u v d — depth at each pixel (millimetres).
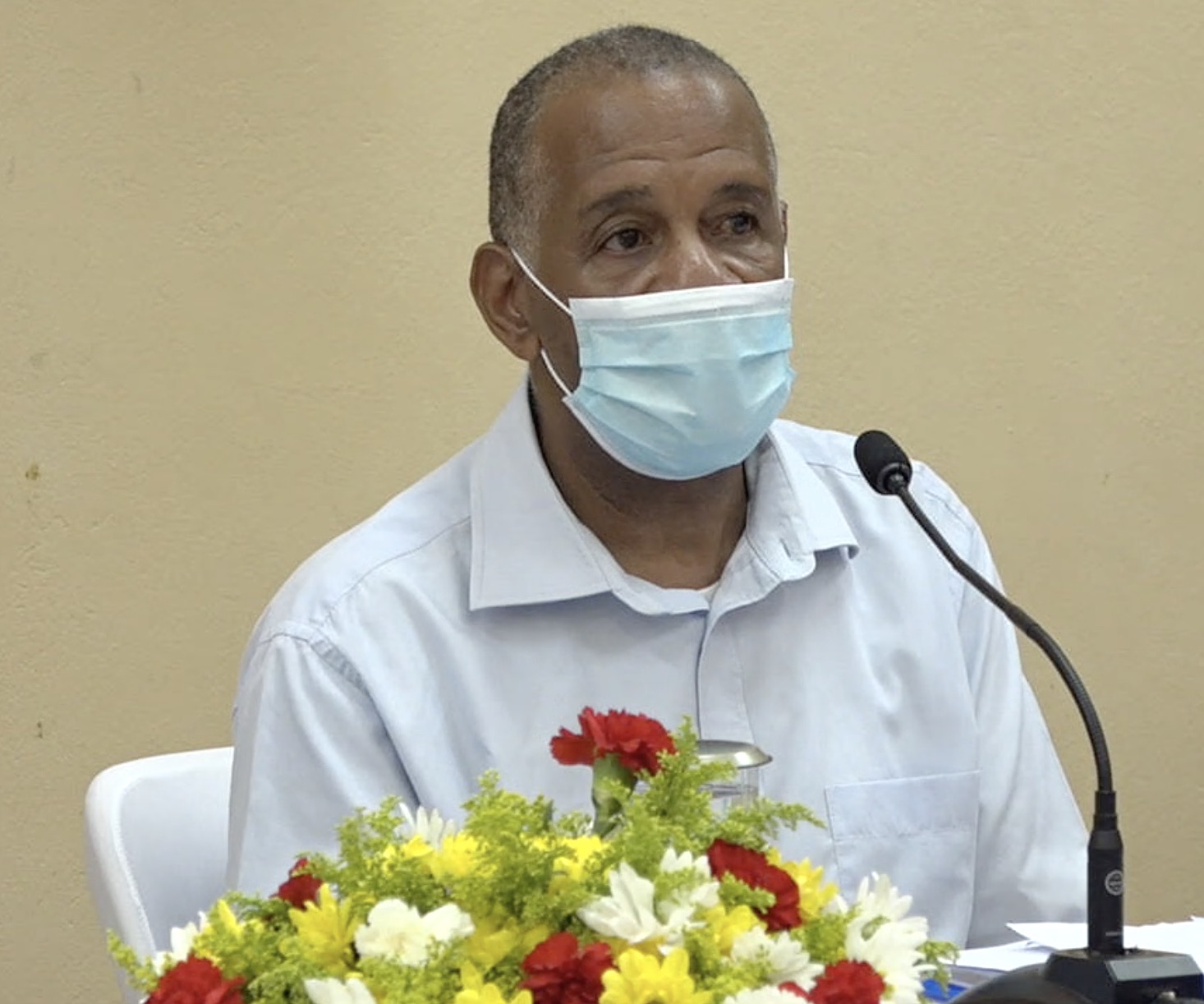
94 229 10586
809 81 11836
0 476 10492
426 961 3680
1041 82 12227
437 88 11125
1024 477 12242
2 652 10500
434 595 7418
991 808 7832
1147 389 12445
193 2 10703
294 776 7125
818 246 11852
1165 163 12453
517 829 3836
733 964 3719
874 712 7656
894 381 12000
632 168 7152
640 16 11516
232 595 10836
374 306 11047
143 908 7523
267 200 10852
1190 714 12477
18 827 10539
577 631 7453
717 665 7504
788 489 7684
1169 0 12453
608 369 7203
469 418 11242
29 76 10477
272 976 3721
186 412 10750
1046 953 6422
